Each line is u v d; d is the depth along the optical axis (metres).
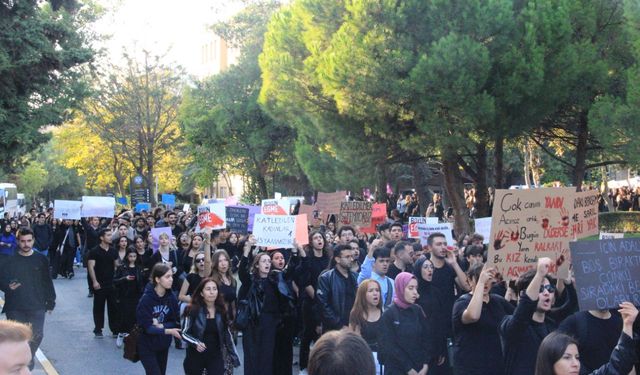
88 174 61.06
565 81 22.36
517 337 6.62
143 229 20.64
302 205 19.42
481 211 27.17
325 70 21.77
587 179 50.84
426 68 20.55
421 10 21.52
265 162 46.88
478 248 10.84
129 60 47.66
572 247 5.93
